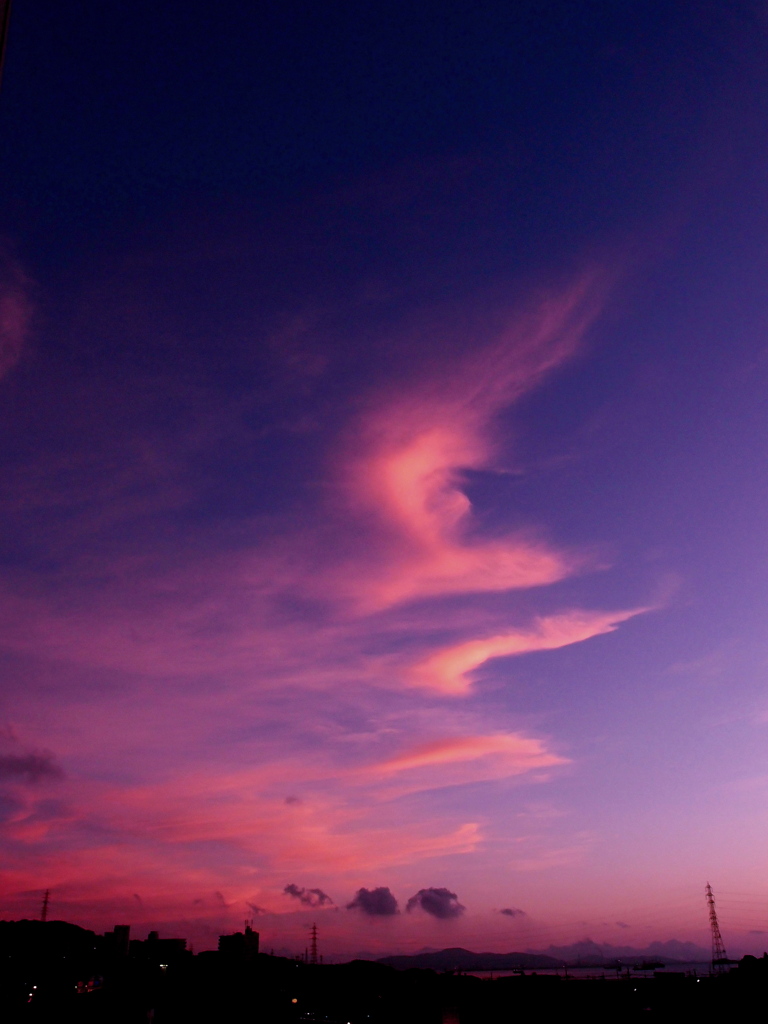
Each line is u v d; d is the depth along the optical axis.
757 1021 98.06
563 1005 117.94
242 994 134.62
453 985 140.75
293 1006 136.75
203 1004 128.75
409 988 145.12
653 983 124.06
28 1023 112.25
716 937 168.00
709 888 173.50
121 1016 119.12
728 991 108.12
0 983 123.69
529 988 128.50
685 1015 106.38
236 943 178.12
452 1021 121.06
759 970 108.62
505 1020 117.12
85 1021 117.50
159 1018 120.50
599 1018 111.12
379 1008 135.25
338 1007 141.25
